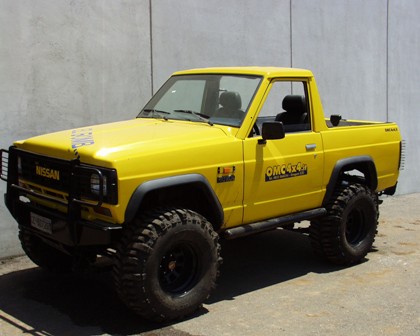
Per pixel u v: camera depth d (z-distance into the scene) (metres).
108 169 4.10
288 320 4.60
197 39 7.74
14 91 6.12
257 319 4.62
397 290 5.35
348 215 6.07
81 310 4.78
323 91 9.65
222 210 4.80
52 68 6.38
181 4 7.52
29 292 5.21
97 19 6.71
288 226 6.30
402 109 11.12
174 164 4.43
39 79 6.30
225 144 4.80
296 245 7.03
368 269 6.06
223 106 5.28
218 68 5.75
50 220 4.54
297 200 5.54
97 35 6.73
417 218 8.82
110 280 5.57
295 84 6.64
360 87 10.28
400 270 6.02
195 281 4.60
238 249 6.85
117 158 4.13
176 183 4.39
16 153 5.01
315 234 6.00
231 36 8.16
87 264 4.69
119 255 4.26
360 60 10.23
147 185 4.23
